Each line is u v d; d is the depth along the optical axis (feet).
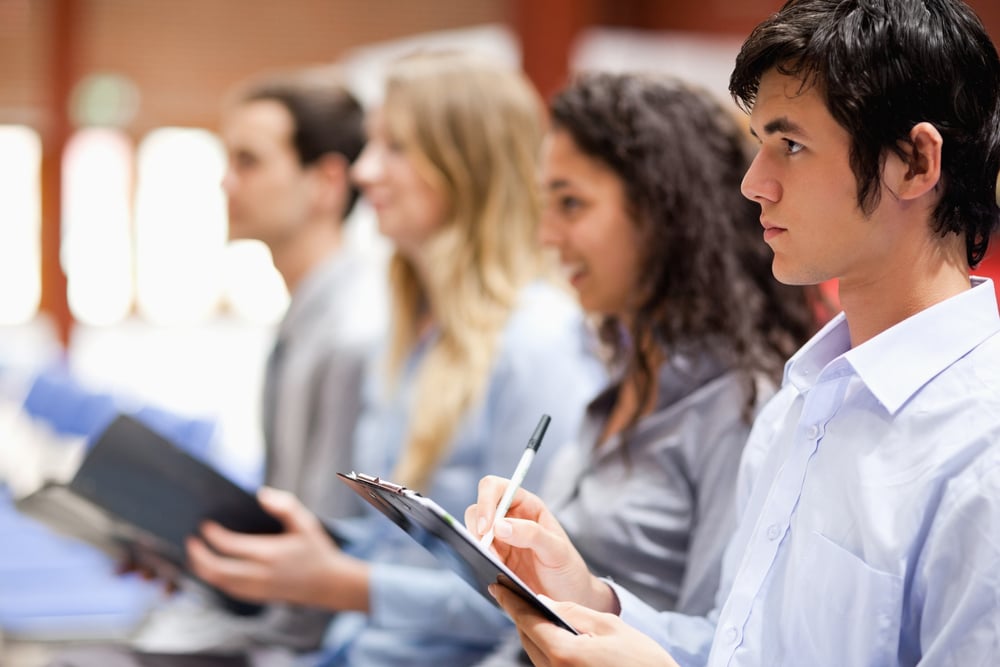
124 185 34.60
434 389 8.87
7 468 17.39
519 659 7.59
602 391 7.04
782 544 4.48
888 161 4.11
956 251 4.30
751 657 4.45
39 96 33.65
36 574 13.25
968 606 3.85
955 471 4.01
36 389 18.78
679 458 6.49
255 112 11.69
